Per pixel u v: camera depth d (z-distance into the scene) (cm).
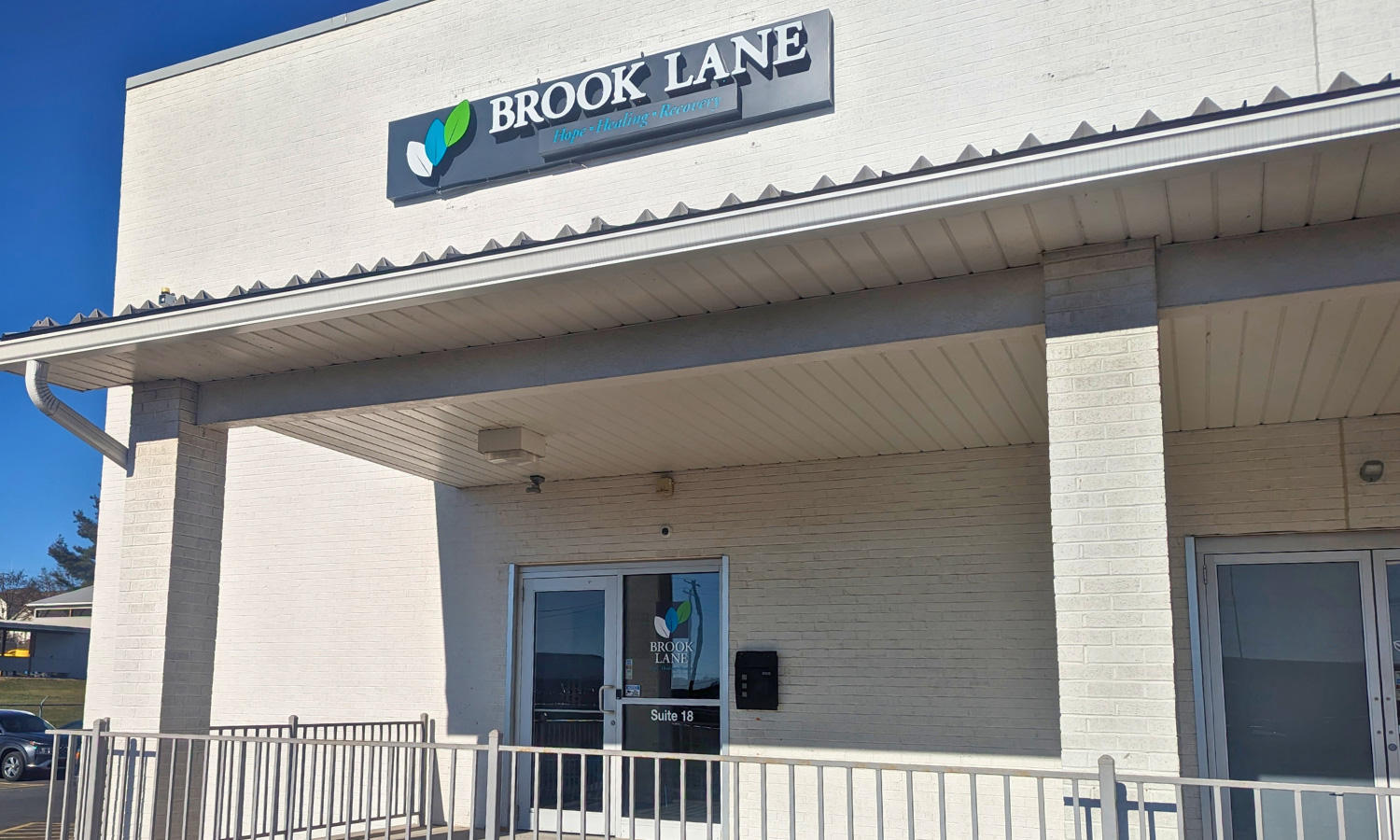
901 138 837
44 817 1281
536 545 1039
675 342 625
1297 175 457
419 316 623
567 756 1012
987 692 866
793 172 866
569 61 959
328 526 1109
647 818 977
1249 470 815
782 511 956
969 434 854
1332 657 789
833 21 873
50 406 714
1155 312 520
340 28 1070
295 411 736
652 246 527
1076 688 507
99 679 1069
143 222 1123
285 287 613
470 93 998
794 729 920
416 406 712
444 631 1055
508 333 656
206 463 779
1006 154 463
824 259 544
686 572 998
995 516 888
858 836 887
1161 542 504
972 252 539
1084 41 798
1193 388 721
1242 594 816
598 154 931
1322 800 777
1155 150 443
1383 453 781
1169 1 780
